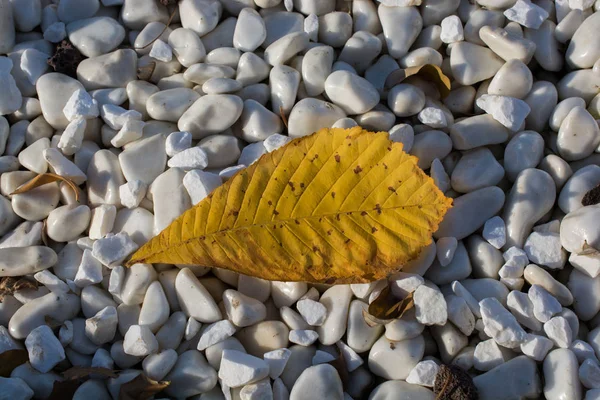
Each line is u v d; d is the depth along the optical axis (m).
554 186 0.62
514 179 0.62
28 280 0.60
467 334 0.59
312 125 0.62
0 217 0.61
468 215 0.61
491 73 0.65
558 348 0.58
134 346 0.58
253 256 0.58
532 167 0.62
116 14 0.68
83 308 0.60
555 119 0.63
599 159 0.63
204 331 0.59
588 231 0.59
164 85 0.65
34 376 0.58
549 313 0.59
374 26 0.66
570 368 0.57
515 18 0.65
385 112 0.63
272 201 0.58
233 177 0.58
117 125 0.63
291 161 0.58
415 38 0.66
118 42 0.66
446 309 0.58
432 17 0.66
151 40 0.66
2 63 0.65
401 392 0.57
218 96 0.63
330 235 0.58
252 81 0.65
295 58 0.65
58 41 0.66
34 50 0.65
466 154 0.63
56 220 0.61
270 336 0.59
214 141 0.62
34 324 0.59
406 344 0.58
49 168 0.63
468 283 0.60
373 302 0.58
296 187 0.58
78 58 0.66
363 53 0.65
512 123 0.62
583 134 0.62
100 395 0.57
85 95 0.63
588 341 0.59
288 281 0.58
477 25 0.66
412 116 0.64
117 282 0.59
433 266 0.60
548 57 0.65
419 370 0.58
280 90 0.64
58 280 0.60
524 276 0.60
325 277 0.58
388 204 0.58
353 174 0.58
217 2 0.67
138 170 0.62
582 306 0.60
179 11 0.67
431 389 0.58
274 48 0.65
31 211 0.62
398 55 0.65
